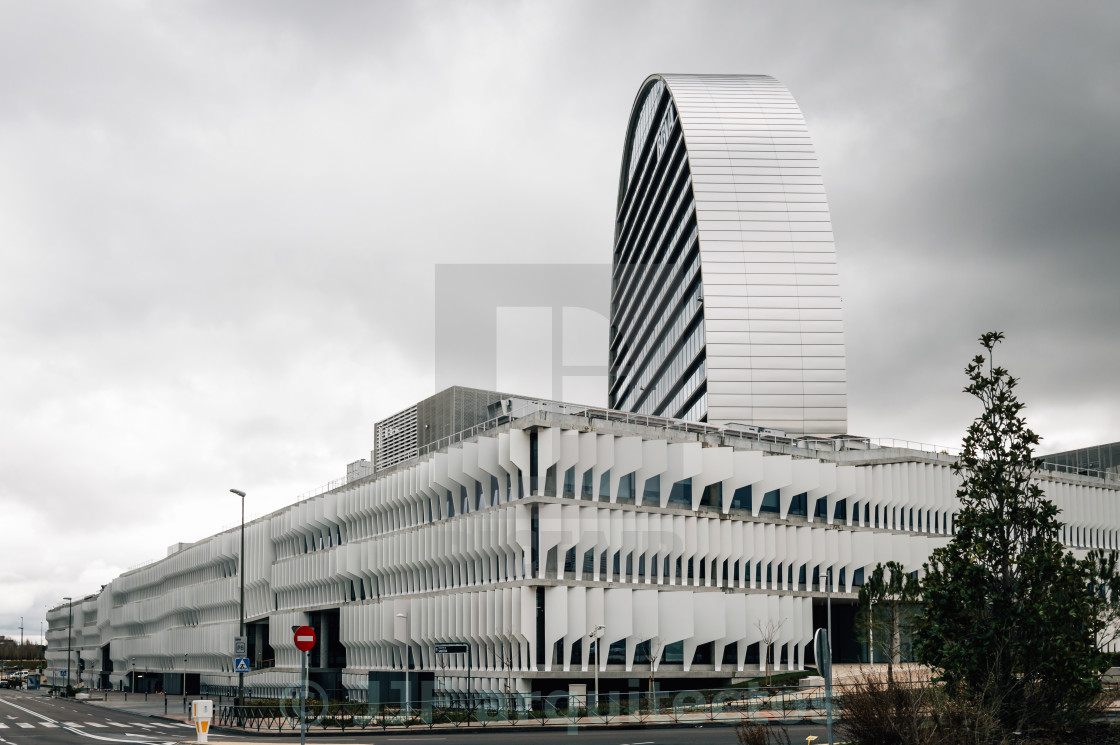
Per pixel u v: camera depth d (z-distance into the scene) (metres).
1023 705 25.73
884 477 88.00
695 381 122.38
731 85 136.62
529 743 38.50
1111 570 28.66
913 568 86.88
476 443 73.69
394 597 83.81
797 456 83.38
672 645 72.81
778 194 123.06
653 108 151.75
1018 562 26.34
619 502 71.31
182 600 137.12
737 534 77.12
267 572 112.81
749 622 76.75
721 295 117.88
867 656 85.31
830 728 21.08
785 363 116.25
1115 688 32.44
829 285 119.00
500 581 70.19
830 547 83.38
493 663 70.69
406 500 84.62
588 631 67.94
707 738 38.97
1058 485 99.75
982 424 27.56
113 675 169.75
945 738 24.20
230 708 57.81
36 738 45.44
